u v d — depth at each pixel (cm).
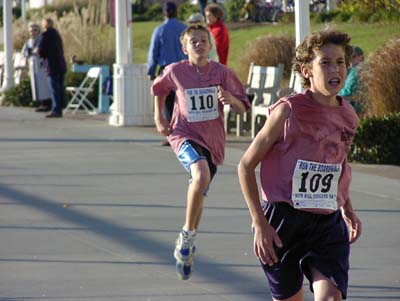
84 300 1443
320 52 1062
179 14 9244
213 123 1739
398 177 2573
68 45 5431
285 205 1090
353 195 2297
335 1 6700
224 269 1627
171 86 1767
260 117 3419
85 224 2008
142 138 3488
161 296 1466
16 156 3056
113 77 4306
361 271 1594
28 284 1538
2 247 1803
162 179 2577
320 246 1091
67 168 2786
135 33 8131
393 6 4716
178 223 2008
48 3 10025
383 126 2841
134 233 1917
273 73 3484
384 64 3034
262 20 7869
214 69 1772
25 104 5147
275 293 1117
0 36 9019
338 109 1084
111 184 2505
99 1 6688
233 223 1998
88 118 4312
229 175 2622
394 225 1955
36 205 2223
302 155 1080
